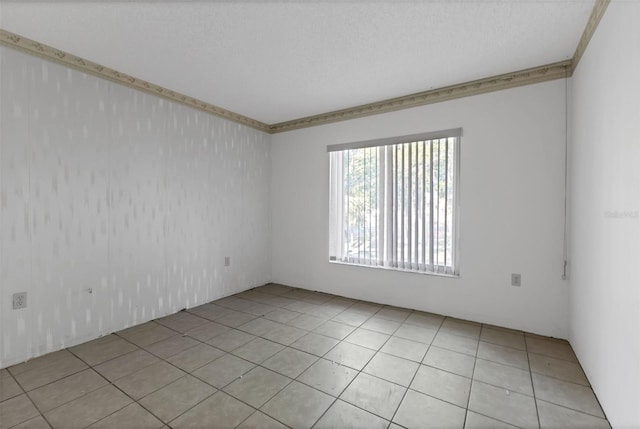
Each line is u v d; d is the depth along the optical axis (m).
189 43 2.33
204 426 1.67
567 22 2.07
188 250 3.55
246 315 3.35
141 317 3.11
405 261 3.52
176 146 3.39
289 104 3.71
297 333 2.88
